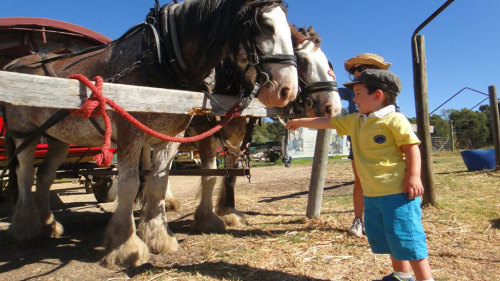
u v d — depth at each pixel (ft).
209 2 10.16
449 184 22.36
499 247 10.30
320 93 12.89
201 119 14.21
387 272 8.76
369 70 7.65
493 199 17.13
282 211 17.56
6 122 14.11
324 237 12.14
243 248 11.25
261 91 9.41
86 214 18.63
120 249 10.05
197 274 9.04
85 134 11.71
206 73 10.77
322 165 15.25
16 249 12.27
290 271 9.08
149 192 11.78
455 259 9.40
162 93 8.84
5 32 18.25
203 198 14.37
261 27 9.36
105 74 10.92
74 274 9.53
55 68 12.65
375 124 7.34
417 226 7.02
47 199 14.76
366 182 7.47
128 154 10.15
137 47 10.59
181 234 13.70
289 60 9.20
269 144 78.48
